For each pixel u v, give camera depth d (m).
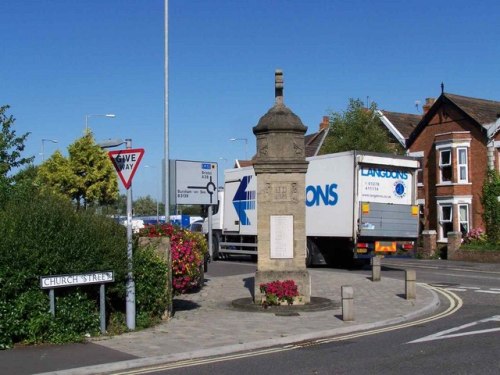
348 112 38.72
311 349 9.34
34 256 9.62
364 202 21.78
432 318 12.13
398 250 22.53
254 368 8.14
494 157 31.89
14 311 9.35
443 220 34.00
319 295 15.33
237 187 27.91
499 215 30.70
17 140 14.42
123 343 9.62
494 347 9.07
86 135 38.38
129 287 10.75
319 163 23.23
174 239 14.59
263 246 13.69
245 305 13.40
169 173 22.97
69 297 10.06
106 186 38.19
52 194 11.66
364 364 8.18
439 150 34.38
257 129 13.89
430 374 7.55
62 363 8.28
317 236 23.27
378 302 14.09
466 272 22.47
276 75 13.95
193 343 9.59
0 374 7.70
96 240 10.43
